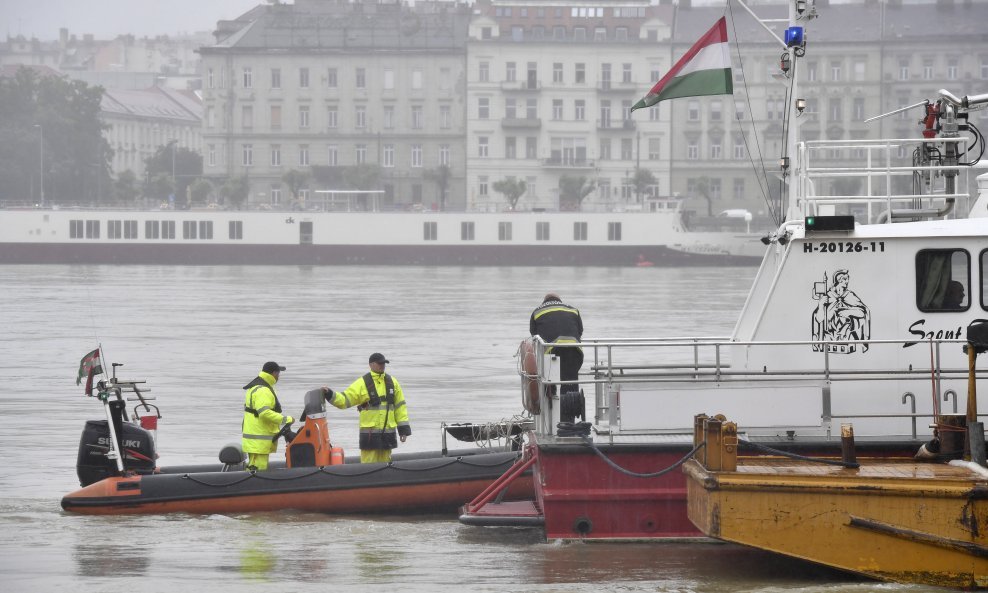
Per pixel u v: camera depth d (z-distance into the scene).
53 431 84.50
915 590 42.00
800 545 42.12
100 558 48.56
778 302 48.81
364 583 44.62
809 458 44.38
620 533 48.09
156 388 109.38
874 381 48.31
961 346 48.31
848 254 48.50
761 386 47.28
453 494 56.97
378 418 59.00
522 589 43.47
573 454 48.00
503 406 97.06
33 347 149.50
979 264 48.09
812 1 52.66
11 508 58.53
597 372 52.88
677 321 182.25
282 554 49.28
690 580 44.34
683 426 47.50
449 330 171.75
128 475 58.31
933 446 45.56
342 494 56.75
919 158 56.06
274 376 58.72
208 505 56.56
